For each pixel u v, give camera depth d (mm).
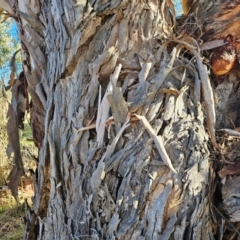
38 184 1240
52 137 1146
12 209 2967
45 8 1237
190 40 1188
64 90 1145
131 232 1018
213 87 1213
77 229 1066
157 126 1064
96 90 1105
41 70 1276
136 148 1047
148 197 1034
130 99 1084
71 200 1098
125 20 1128
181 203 1037
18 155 1476
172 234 1024
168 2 1246
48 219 1153
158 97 1089
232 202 1117
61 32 1149
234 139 1177
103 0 1120
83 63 1124
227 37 1186
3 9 1478
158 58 1131
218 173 1144
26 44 1278
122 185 1038
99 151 1065
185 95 1118
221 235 1138
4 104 3611
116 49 1118
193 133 1078
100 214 1045
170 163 1016
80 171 1090
